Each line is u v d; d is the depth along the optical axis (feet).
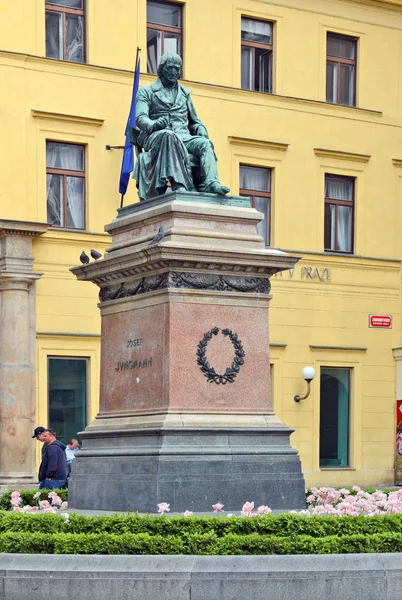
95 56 100.22
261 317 48.62
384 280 114.01
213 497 45.70
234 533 36.96
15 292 95.20
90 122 99.09
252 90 107.86
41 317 96.63
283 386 107.96
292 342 108.58
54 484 58.18
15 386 94.79
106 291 51.57
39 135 97.25
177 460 45.57
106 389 50.98
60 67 98.22
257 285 48.57
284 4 109.81
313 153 110.52
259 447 47.29
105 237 99.25
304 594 32.83
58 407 97.35
